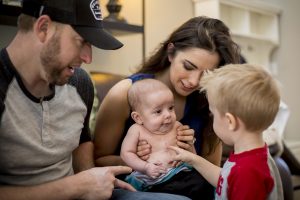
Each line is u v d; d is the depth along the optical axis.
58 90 1.21
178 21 2.95
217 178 1.24
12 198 1.04
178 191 1.33
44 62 1.08
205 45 1.39
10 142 1.07
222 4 3.15
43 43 1.07
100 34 1.09
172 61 1.49
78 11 1.07
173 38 1.50
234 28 3.44
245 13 3.36
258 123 1.07
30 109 1.11
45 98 1.15
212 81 1.15
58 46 1.07
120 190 1.25
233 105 1.08
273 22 3.70
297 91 4.00
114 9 2.26
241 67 1.14
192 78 1.41
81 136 1.44
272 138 2.24
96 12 1.11
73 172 1.35
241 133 1.09
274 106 1.08
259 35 3.57
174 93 1.54
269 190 1.03
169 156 1.38
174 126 1.44
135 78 1.56
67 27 1.06
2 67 1.08
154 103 1.39
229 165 1.09
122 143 1.46
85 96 1.32
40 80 1.13
